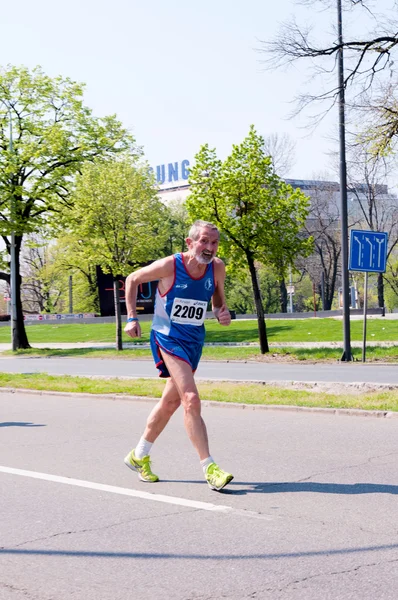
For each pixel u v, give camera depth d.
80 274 98.25
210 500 8.01
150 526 7.07
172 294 8.36
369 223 78.38
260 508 7.63
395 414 13.39
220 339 55.53
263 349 37.47
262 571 5.77
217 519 7.27
